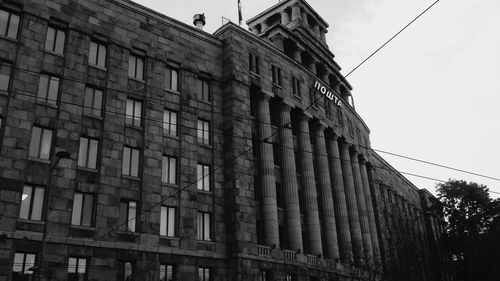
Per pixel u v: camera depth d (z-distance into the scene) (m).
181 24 41.94
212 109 41.81
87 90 34.31
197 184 38.31
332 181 55.91
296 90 51.91
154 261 33.31
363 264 50.41
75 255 29.83
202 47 43.19
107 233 31.62
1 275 26.77
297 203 46.03
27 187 29.53
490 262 67.38
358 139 66.75
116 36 37.00
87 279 29.98
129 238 32.72
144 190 34.53
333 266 47.84
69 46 34.03
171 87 39.75
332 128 57.50
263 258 38.94
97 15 36.41
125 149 34.94
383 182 75.62
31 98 31.09
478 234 71.62
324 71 62.16
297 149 50.91
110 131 34.16
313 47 61.59
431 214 91.88
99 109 34.41
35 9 33.09
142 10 39.34
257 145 45.38
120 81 36.03
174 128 38.59
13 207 28.31
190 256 35.38
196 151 39.00
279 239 44.78
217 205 38.81
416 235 84.00
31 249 28.28
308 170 49.97
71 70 33.62
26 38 32.09
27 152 29.83
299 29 60.59
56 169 30.70
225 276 36.97
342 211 54.28
